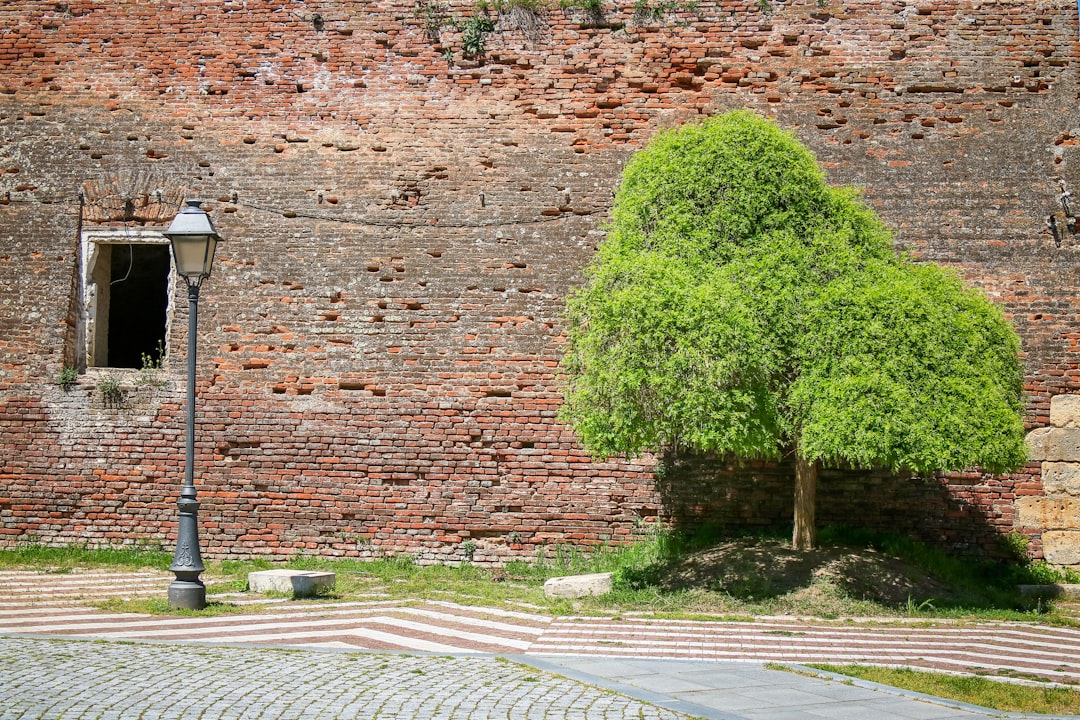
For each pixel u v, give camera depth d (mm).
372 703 5680
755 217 10578
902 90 12766
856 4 12930
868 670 6969
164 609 9117
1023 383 11898
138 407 12680
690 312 9547
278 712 5434
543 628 8688
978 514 12156
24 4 13391
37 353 12773
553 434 12398
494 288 12633
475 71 13039
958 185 12539
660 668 6969
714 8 13008
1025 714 5867
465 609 9617
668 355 9586
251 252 12820
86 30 13312
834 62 12852
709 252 10383
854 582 10258
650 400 9742
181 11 13281
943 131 12664
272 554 12398
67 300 12828
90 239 13000
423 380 12547
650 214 10844
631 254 10336
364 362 12594
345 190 12875
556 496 12328
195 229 9609
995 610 10094
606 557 11969
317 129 13008
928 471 9961
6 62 13320
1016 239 12430
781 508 12164
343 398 12562
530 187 12781
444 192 12820
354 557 12359
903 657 7723
